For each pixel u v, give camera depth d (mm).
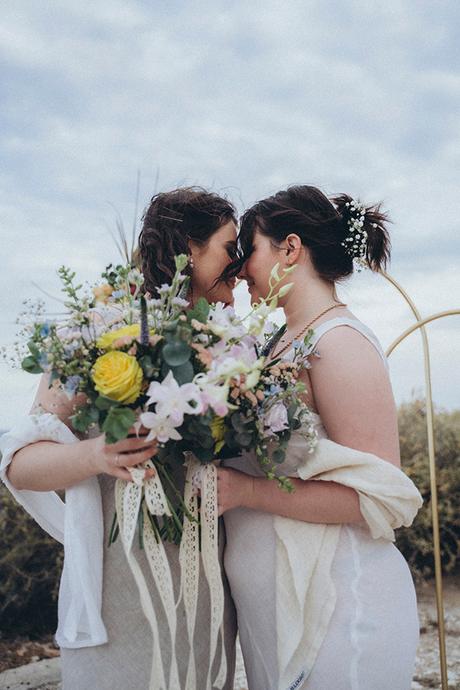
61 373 1549
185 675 1723
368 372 1796
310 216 1998
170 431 1495
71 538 1696
